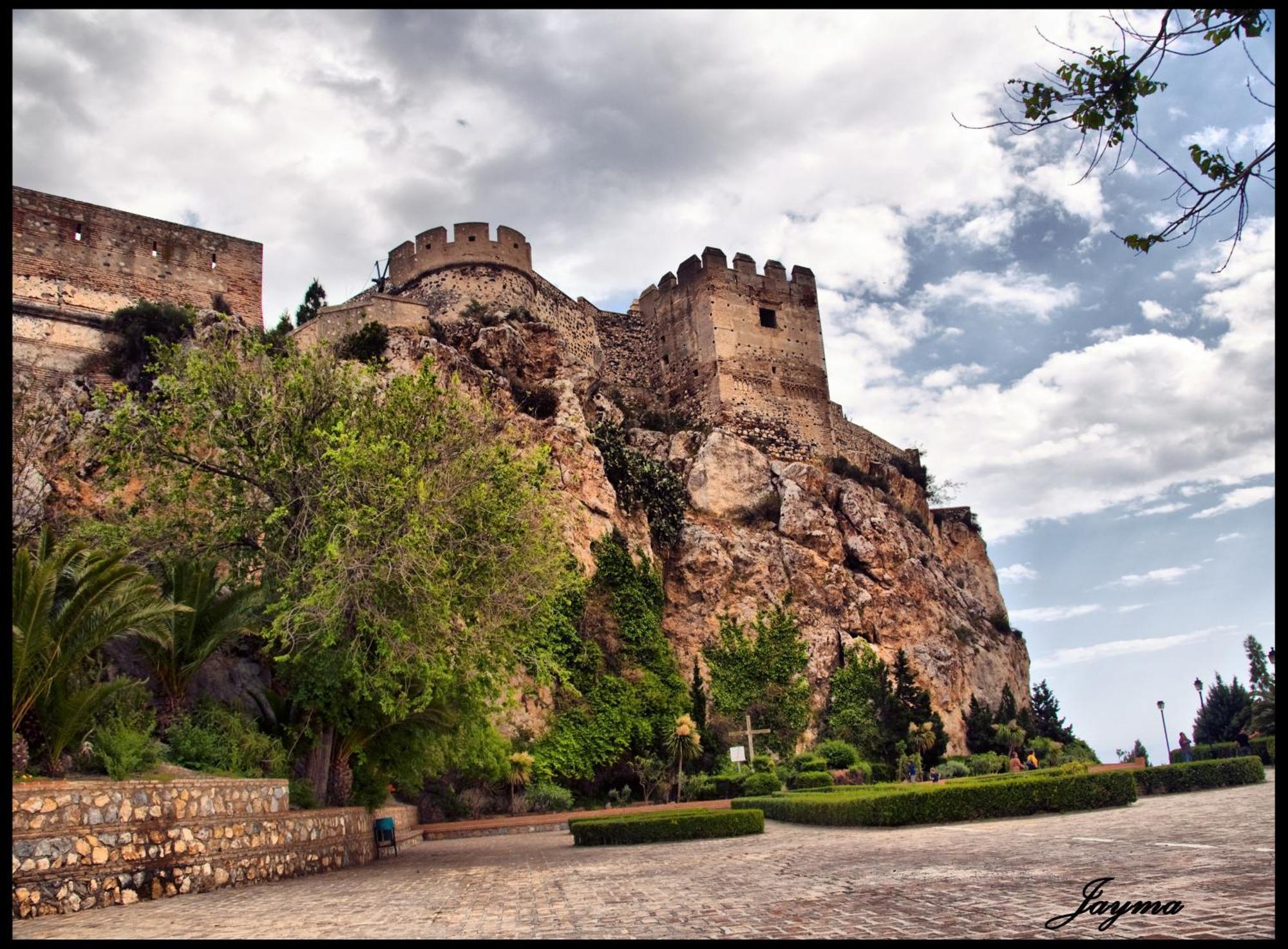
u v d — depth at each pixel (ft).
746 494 177.17
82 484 94.17
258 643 77.05
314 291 185.88
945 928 25.35
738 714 149.48
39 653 41.60
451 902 37.78
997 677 193.77
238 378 70.18
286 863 52.95
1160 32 25.96
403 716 62.03
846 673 159.63
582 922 30.42
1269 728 148.77
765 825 82.99
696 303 203.10
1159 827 49.75
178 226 143.54
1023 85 28.71
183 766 53.11
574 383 165.17
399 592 59.62
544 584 66.80
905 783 111.14
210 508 69.26
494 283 173.78
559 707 124.36
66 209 134.62
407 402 68.49
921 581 185.37
